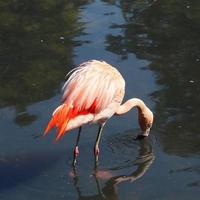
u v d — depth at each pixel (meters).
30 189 12.30
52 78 16.14
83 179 12.65
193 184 12.32
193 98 15.36
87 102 12.38
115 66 16.72
